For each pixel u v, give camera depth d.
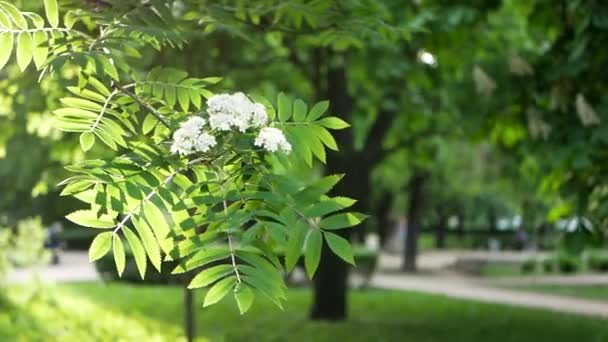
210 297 2.46
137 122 3.19
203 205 2.70
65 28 3.17
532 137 6.66
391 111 13.08
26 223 14.97
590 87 6.48
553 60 6.65
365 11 4.84
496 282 24.22
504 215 49.75
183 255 2.62
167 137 3.05
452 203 43.00
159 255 2.64
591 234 6.29
